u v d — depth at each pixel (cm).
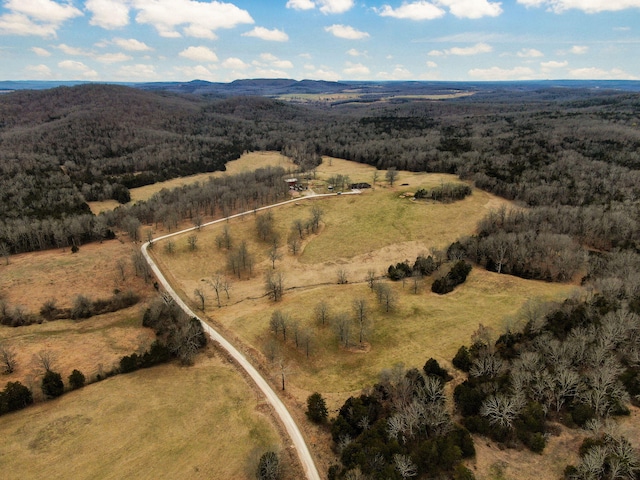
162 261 13488
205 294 11775
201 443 6272
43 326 9956
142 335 9750
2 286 11212
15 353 8681
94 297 11131
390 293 10306
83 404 7162
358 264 13612
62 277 11944
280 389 7575
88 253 13662
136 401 7219
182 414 6881
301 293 11588
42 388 7344
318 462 6000
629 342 7094
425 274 12331
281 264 13825
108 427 6581
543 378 6222
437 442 5447
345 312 9881
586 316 8181
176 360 8606
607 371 5997
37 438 6359
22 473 5716
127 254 13675
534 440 5391
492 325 8850
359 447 5628
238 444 6266
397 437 5794
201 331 9062
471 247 13325
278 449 6184
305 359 8450
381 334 9094
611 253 12456
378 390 6919
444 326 9088
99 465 5847
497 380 6581
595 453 4803
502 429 5662
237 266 13200
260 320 9781
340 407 6925
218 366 8325
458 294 10862
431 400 6419
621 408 5694
